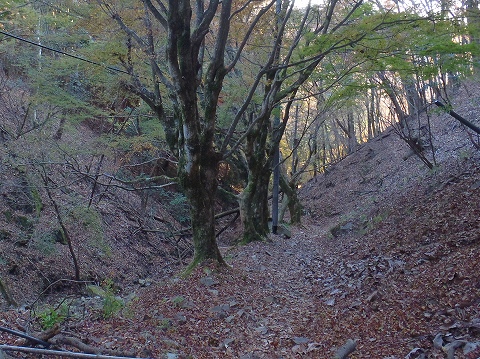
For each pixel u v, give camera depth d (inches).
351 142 1568.7
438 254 355.9
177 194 903.1
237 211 762.8
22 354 211.9
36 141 526.0
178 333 269.0
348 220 782.5
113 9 423.2
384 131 1459.2
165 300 334.0
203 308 320.5
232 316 302.7
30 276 518.9
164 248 800.3
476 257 295.9
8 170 592.1
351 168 1344.7
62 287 537.6
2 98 640.4
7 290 442.0
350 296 342.0
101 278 581.6
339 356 220.5
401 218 545.6
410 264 360.8
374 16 424.8
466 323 219.6
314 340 262.2
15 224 574.6
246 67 616.7
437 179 597.3
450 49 406.3
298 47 527.2
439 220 436.5
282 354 243.8
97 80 509.0
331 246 649.6
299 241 734.5
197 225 419.5
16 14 584.4
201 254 417.1
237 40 496.7
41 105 551.2
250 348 256.1
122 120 667.4
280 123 672.4
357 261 456.4
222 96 637.3
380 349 223.8
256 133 604.4
